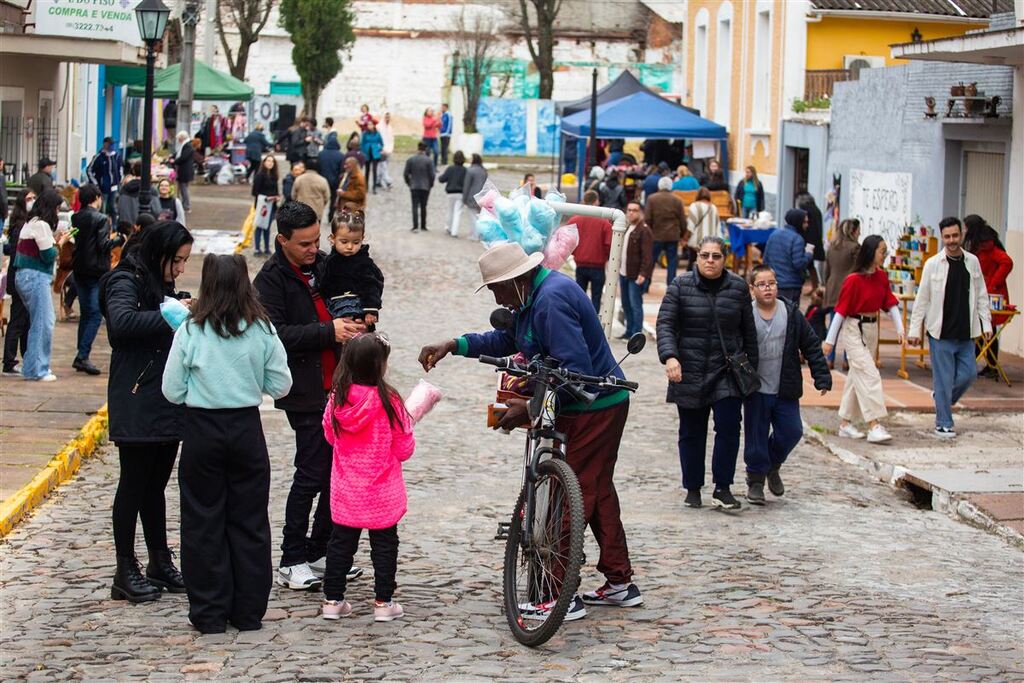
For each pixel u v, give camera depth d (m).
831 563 9.10
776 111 30.31
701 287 10.38
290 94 60.91
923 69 21.78
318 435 7.88
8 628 7.27
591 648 7.02
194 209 33.19
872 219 23.98
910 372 17.23
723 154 33.16
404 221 34.16
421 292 23.53
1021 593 8.52
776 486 11.09
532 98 58.91
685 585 8.34
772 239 18.02
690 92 38.59
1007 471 11.96
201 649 6.93
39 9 22.02
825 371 10.77
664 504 10.81
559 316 7.30
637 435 13.69
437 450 12.48
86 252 14.52
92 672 6.54
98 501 10.21
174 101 47.78
